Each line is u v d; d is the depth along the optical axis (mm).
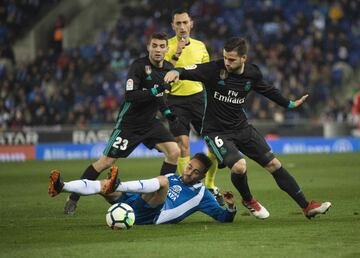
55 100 88750
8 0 105438
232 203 30453
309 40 101438
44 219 33250
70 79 93375
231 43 29734
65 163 74125
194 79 30641
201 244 25641
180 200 30562
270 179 53688
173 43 41000
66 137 83125
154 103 35062
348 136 88688
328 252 23953
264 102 91875
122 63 96562
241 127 31203
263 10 106688
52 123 86812
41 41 105000
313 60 98688
